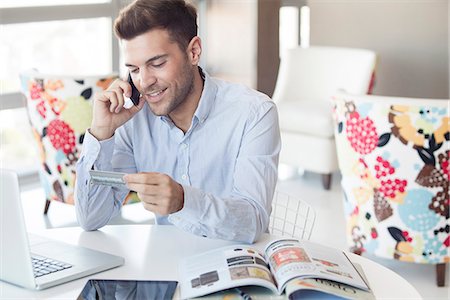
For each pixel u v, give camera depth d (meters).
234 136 2.46
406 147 3.80
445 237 3.92
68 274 1.97
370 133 3.87
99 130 2.40
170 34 2.28
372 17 7.16
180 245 2.23
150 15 2.24
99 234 2.36
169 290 1.88
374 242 4.03
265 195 2.34
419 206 3.87
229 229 2.19
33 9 6.51
